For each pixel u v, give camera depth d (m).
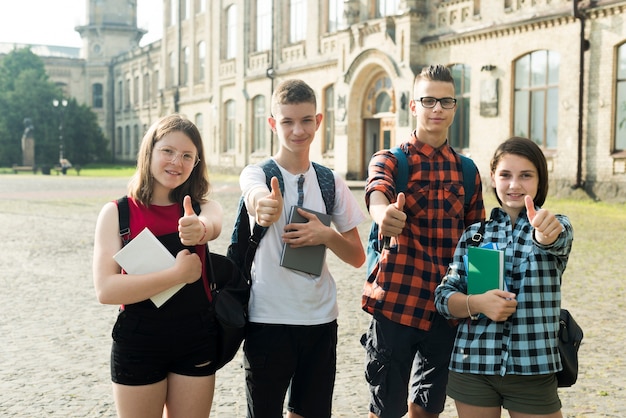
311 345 3.68
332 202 3.79
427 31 26.69
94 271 3.19
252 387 3.65
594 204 19.64
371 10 30.02
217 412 5.12
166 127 3.29
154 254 3.15
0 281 10.20
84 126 65.31
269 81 38.62
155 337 3.21
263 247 3.64
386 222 3.37
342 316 7.96
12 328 7.53
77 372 6.05
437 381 3.89
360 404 5.24
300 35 36.44
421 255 3.86
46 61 71.94
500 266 3.17
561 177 21.38
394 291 3.84
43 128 63.06
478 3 24.59
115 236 3.26
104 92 72.62
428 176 3.89
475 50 24.45
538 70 22.33
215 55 45.06
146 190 3.29
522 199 3.29
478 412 3.27
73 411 5.14
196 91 49.12
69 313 8.22
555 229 3.07
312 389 3.72
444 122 3.87
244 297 3.53
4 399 5.39
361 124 30.88
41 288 9.69
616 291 8.94
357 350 6.64
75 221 18.16
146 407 3.24
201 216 3.36
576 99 20.78
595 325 7.32
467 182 3.97
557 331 3.24
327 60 32.91
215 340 3.33
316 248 3.60
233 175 42.84
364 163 31.08
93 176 45.94
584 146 20.62
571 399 5.23
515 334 3.17
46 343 6.95
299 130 3.64
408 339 3.84
